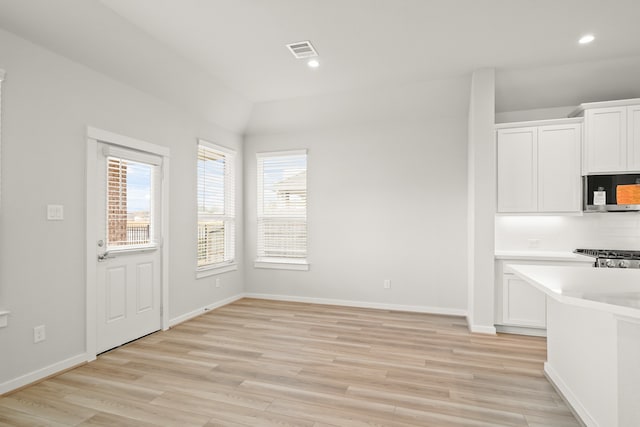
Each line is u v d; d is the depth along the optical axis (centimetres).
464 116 427
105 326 304
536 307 347
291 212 502
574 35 296
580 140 354
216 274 457
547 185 361
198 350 310
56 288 263
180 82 365
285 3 252
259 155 511
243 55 336
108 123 304
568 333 218
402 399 225
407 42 310
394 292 453
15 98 237
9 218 234
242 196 516
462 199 427
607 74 356
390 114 446
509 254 362
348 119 466
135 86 331
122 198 322
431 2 250
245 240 521
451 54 333
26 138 244
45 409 213
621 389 156
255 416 206
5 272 232
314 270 489
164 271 368
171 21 276
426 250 440
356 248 470
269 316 419
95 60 286
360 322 395
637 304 138
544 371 263
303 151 488
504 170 372
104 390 237
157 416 205
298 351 308
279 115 484
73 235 276
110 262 309
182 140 396
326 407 216
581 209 353
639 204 333
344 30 290
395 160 453
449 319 408
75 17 251
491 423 198
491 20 274
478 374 262
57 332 264
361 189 468
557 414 208
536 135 364
